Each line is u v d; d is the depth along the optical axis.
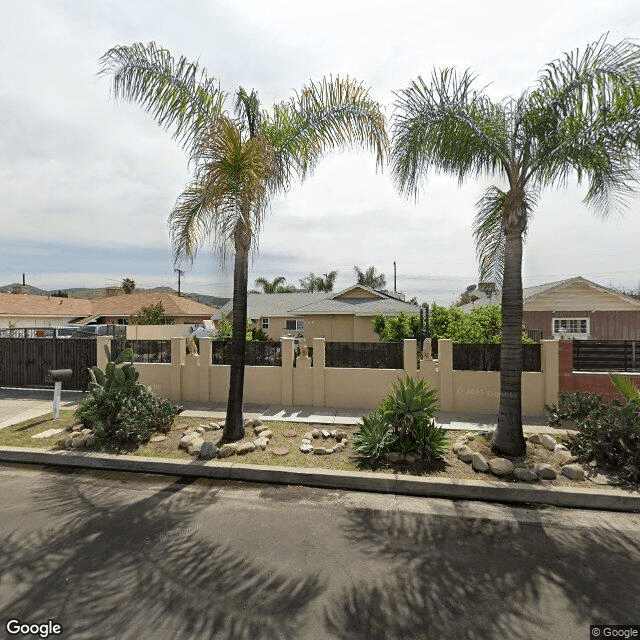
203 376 9.13
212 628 2.58
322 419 7.56
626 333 18.17
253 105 6.52
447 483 4.73
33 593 2.91
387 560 3.36
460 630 2.58
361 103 6.46
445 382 8.21
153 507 4.34
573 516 4.21
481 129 5.62
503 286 5.83
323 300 25.69
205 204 5.58
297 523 4.01
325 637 2.51
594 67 5.07
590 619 2.68
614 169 5.37
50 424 7.24
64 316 29.95
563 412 6.21
